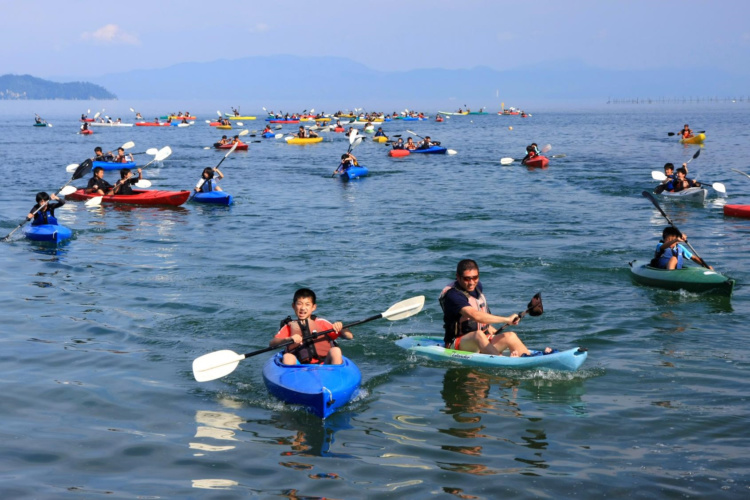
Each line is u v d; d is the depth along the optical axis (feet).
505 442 19.24
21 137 196.44
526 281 37.76
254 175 97.30
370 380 24.32
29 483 16.85
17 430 19.88
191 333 29.19
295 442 19.34
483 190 78.54
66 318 31.14
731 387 23.12
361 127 254.47
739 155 121.39
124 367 25.29
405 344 27.76
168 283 37.35
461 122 301.02
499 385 23.68
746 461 17.92
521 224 55.98
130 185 70.28
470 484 16.88
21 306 32.99
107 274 39.42
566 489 16.61
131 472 17.51
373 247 47.19
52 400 22.15
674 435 19.56
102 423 20.51
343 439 19.52
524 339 28.50
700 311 32.19
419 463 18.01
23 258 43.80
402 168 105.50
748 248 46.03
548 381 23.93
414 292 35.76
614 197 71.61
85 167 63.36
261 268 40.98
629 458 18.19
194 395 22.84
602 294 35.24
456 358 26.00
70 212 63.10
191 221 58.34
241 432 20.01
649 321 30.76
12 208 65.57
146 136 202.69
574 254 44.32
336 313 32.35
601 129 230.89
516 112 437.17
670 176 71.26
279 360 24.06
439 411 21.50
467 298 26.61
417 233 52.31
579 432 19.84
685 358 26.07
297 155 133.28
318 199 72.38
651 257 43.45
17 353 26.53
